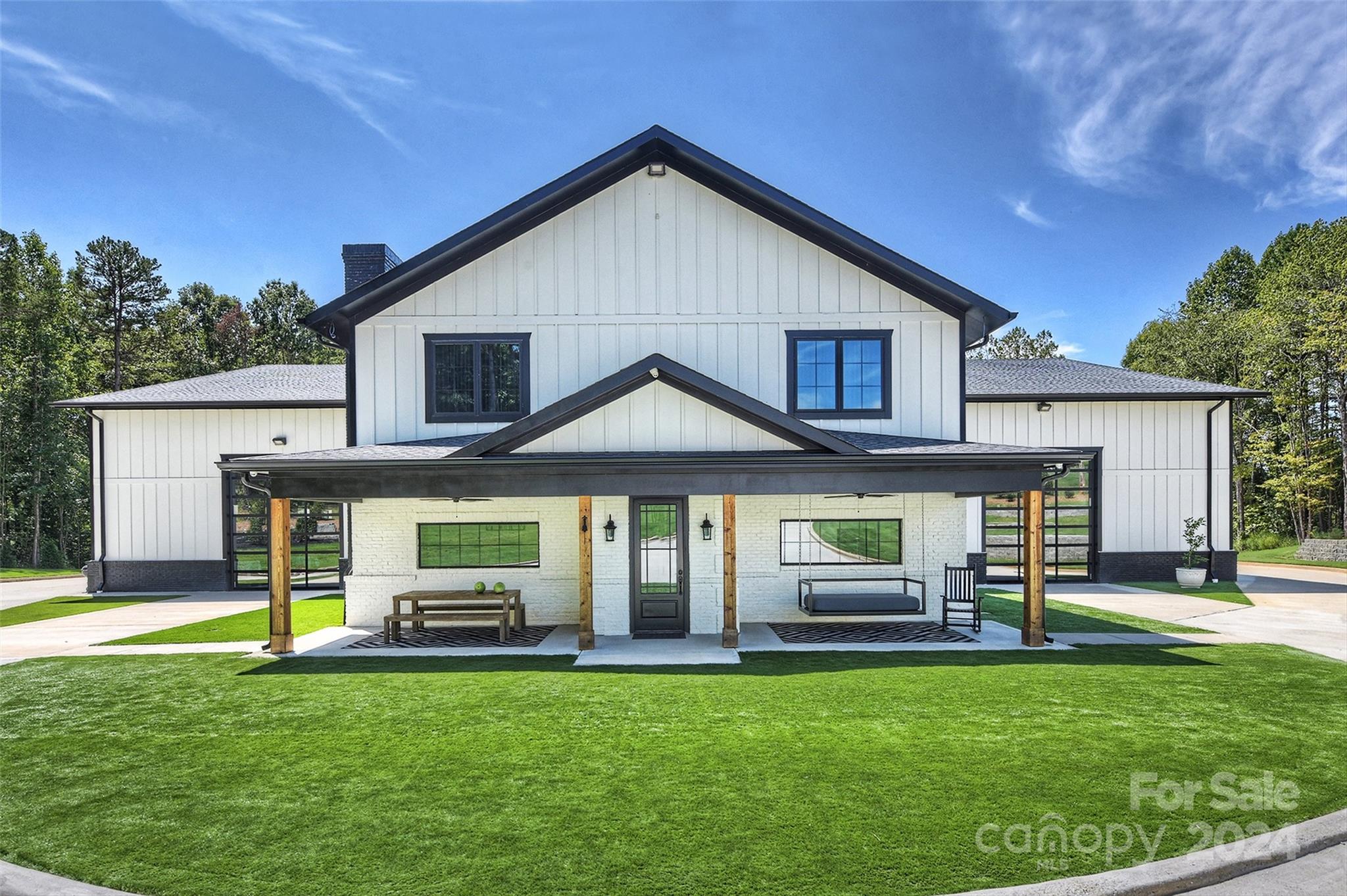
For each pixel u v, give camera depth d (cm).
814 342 1348
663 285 1346
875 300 1348
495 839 470
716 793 538
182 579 1872
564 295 1345
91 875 432
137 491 1875
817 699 791
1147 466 1947
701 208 1351
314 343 5881
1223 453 1952
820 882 413
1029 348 6344
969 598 1304
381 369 1344
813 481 1079
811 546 1322
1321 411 3303
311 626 1343
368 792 547
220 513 1877
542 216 1347
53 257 4169
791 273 1350
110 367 4850
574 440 1112
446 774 582
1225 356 3566
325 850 458
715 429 1112
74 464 3584
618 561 1250
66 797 547
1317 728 688
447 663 1007
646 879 418
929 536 1330
